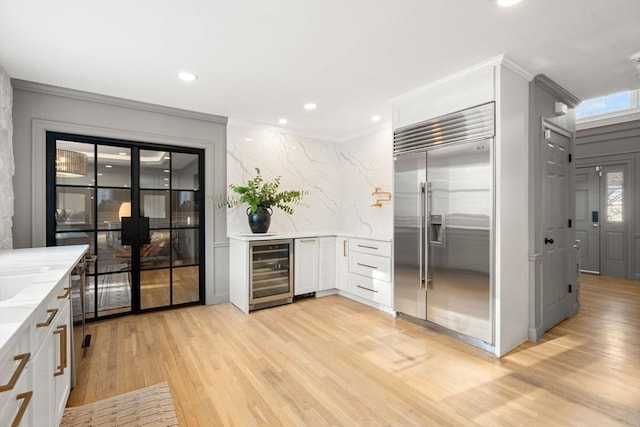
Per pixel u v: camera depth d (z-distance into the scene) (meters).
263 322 3.26
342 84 2.95
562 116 3.21
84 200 3.20
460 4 1.79
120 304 3.39
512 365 2.34
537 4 1.79
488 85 2.51
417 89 3.04
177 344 2.72
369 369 2.29
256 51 2.33
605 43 2.21
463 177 2.68
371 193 4.48
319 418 1.76
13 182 2.79
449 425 1.69
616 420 1.72
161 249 3.62
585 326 3.11
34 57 2.39
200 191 3.86
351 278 4.02
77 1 1.75
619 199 5.17
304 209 4.67
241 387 2.06
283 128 4.42
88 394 1.98
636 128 4.96
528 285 2.78
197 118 3.76
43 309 1.13
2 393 0.80
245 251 3.57
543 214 2.88
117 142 3.35
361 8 1.83
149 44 2.23
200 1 1.77
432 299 2.97
